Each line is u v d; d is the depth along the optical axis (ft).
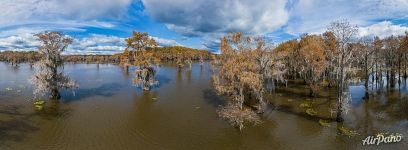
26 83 272.72
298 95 219.82
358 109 176.55
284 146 121.29
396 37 284.61
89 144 120.57
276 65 247.29
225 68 154.81
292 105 187.21
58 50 192.75
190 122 151.53
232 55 154.71
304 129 140.77
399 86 258.98
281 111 172.35
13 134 128.77
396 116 159.74
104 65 613.52
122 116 162.30
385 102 195.42
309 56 217.97
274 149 118.32
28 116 156.87
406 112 167.43
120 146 119.44
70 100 197.88
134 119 156.97
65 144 119.75
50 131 134.62
